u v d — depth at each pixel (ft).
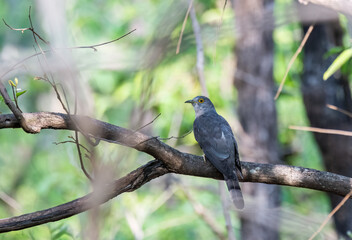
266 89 46.06
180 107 46.83
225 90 48.47
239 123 46.98
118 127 21.53
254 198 46.91
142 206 47.42
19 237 34.06
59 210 20.81
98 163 21.35
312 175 23.02
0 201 46.39
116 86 46.42
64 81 24.71
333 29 38.17
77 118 20.75
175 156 22.63
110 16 55.77
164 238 54.08
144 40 44.50
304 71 39.96
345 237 39.73
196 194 55.67
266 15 37.96
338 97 39.17
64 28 34.30
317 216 48.26
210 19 41.29
